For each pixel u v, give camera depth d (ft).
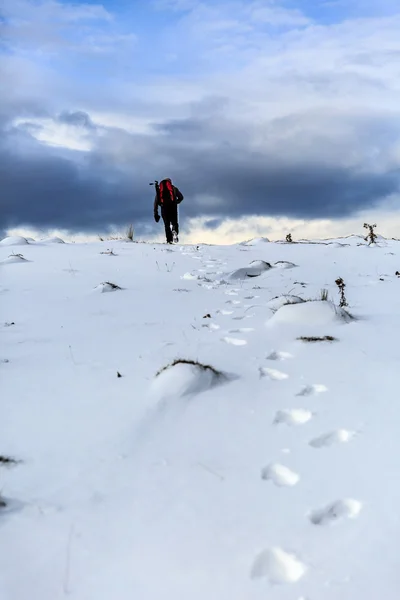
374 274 31.53
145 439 10.25
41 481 8.92
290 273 32.32
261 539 7.22
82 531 7.57
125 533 7.48
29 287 28.48
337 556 6.80
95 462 9.47
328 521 7.58
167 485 8.63
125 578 6.63
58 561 6.98
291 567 6.76
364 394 11.91
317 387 12.46
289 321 18.34
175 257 39.78
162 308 22.74
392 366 13.65
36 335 18.66
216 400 11.85
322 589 6.28
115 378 13.67
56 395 12.69
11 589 6.52
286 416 11.03
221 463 9.24
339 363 14.10
